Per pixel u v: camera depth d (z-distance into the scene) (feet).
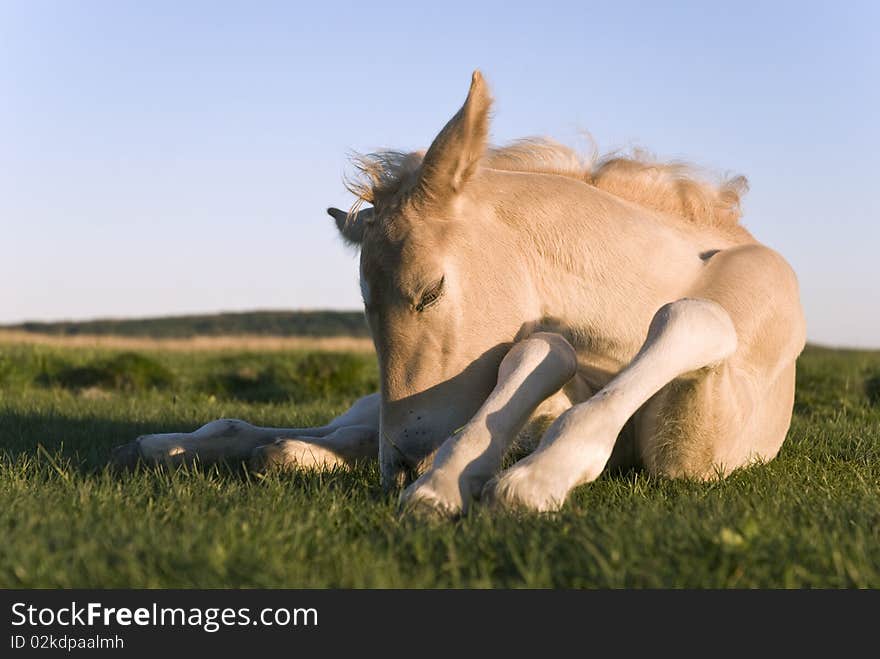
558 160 18.08
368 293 14.65
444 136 14.65
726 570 9.62
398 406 14.35
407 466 14.34
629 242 16.28
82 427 26.00
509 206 15.76
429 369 14.34
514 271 15.21
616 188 17.81
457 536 10.87
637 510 12.34
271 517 11.75
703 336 13.78
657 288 16.22
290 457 17.87
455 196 14.93
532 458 12.28
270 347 97.40
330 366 54.44
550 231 15.78
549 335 14.33
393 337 14.39
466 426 13.10
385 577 9.55
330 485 15.87
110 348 88.28
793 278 18.13
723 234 18.31
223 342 113.70
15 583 9.56
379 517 12.30
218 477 16.35
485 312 14.74
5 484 15.29
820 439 23.31
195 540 10.41
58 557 10.07
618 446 16.52
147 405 35.76
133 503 13.28
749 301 16.65
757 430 18.15
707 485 15.37
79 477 15.79
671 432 15.49
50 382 53.36
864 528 11.43
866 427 26.23
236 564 9.83
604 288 15.89
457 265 14.66
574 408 12.85
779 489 14.84
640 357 13.46
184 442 18.93
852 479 16.70
